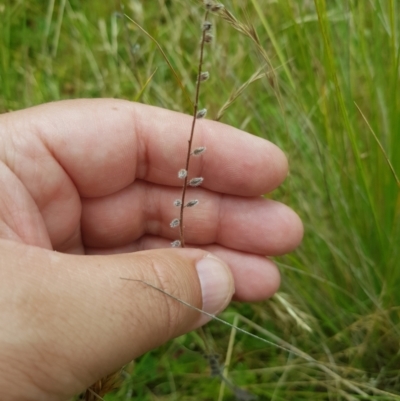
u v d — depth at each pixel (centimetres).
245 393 13
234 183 12
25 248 8
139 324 8
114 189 12
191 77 17
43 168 11
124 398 13
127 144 12
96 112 11
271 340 14
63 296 8
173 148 12
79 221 12
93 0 20
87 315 8
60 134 11
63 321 8
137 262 9
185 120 12
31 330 8
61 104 11
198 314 10
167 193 13
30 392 8
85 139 11
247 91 15
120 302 8
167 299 9
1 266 8
